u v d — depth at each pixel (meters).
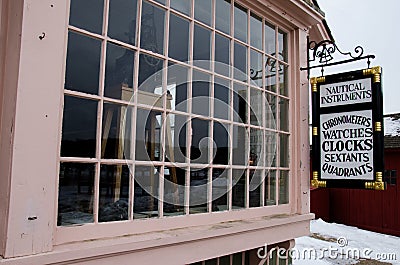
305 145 3.11
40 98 1.46
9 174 1.37
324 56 3.12
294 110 3.12
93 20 1.81
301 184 3.03
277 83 3.04
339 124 2.92
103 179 1.79
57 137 1.51
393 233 9.69
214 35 2.51
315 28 3.54
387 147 9.84
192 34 2.37
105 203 1.78
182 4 2.33
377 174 2.68
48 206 1.46
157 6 2.17
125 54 1.97
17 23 1.44
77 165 1.68
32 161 1.42
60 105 1.55
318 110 3.04
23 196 1.39
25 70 1.42
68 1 1.63
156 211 2.04
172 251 1.95
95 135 1.77
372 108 2.76
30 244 1.40
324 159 2.97
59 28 1.54
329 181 2.92
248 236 2.48
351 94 2.88
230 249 2.32
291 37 3.19
